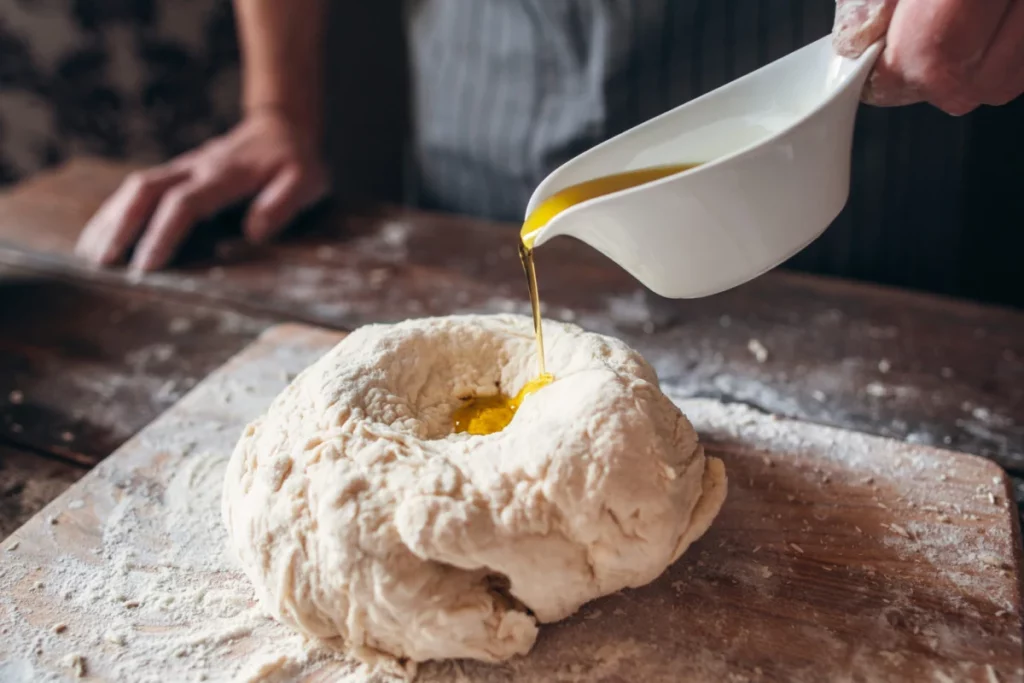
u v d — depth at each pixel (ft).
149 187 2.45
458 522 1.31
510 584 1.37
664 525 1.37
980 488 1.60
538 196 1.53
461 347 1.64
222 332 2.12
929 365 1.94
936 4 1.33
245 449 1.53
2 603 1.49
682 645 1.41
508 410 1.59
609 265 2.29
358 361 1.58
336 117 3.67
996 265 2.55
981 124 2.35
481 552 1.32
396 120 3.77
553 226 1.45
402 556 1.33
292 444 1.49
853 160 2.36
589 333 1.62
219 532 1.59
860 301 2.13
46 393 1.95
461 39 2.59
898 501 1.59
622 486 1.36
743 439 1.71
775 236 1.44
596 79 2.37
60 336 2.12
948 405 1.84
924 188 2.36
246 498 1.46
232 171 2.52
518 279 2.25
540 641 1.43
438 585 1.33
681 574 1.50
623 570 1.39
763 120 1.55
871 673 1.35
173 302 2.22
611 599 1.47
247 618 1.47
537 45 2.46
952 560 1.50
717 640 1.41
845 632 1.42
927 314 2.08
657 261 1.48
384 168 3.84
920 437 1.77
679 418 1.51
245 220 2.49
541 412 1.48
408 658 1.40
